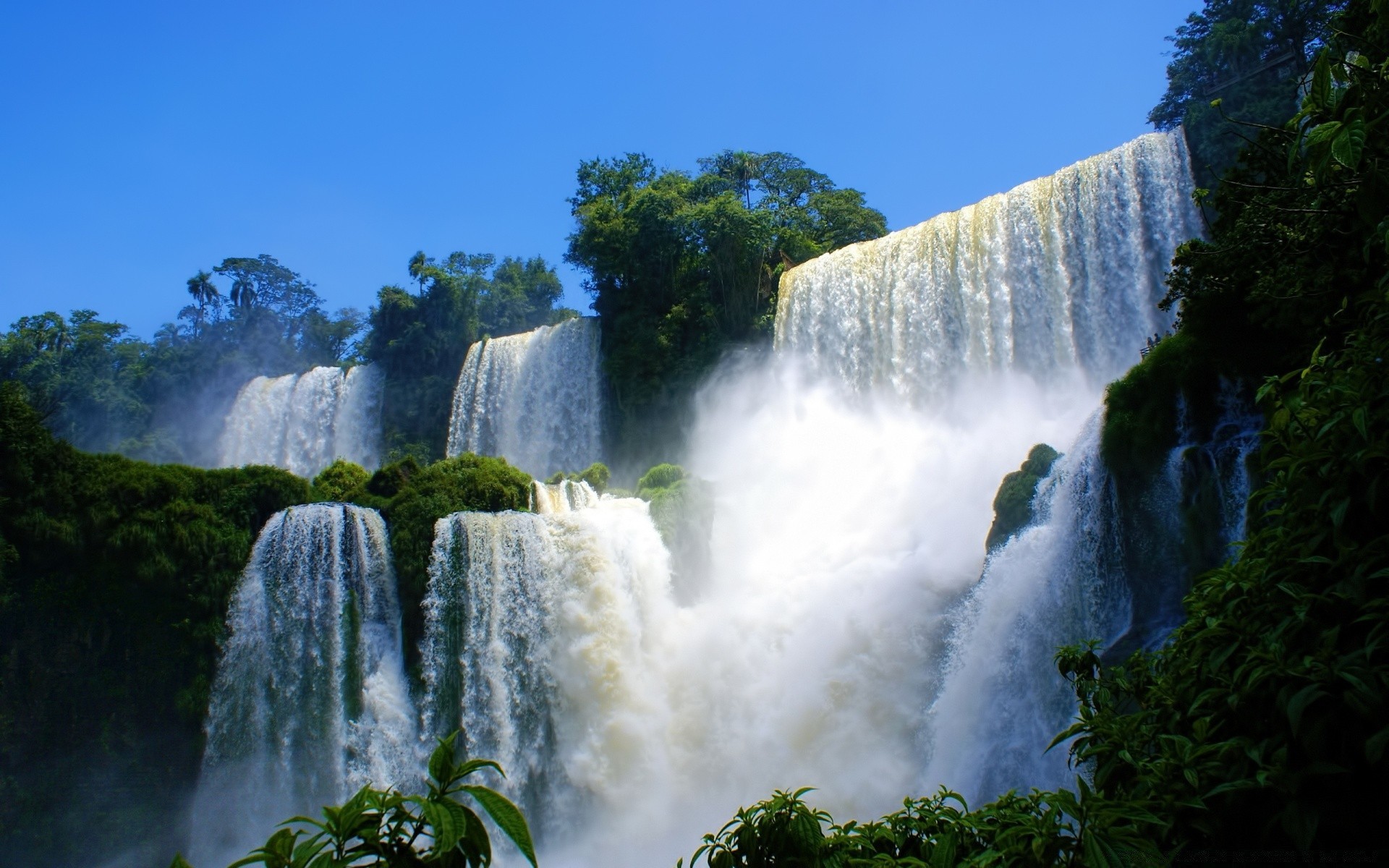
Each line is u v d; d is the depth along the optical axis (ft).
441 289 232.53
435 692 109.40
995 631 92.38
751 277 186.70
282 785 105.29
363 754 106.63
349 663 109.09
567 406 196.13
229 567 108.37
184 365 269.64
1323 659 21.47
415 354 228.43
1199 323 82.33
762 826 21.09
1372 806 20.88
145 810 102.83
